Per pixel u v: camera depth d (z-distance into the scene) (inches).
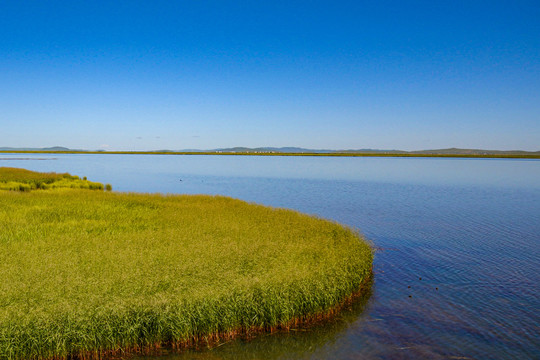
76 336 376.5
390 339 439.2
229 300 443.2
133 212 1005.2
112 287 456.1
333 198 1743.4
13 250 601.6
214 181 2687.0
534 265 705.6
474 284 608.4
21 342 359.6
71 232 748.6
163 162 6353.3
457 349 418.0
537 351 414.6
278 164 5920.3
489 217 1237.1
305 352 412.5
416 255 774.5
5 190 1551.4
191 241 688.4
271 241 698.8
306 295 475.5
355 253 639.1
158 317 407.2
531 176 3331.7
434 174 3624.5
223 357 398.9
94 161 6638.8
